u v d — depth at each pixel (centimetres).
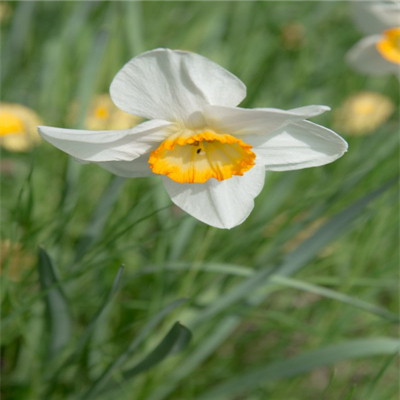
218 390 63
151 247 69
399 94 98
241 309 65
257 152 58
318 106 55
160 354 59
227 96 56
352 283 67
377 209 67
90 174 69
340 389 70
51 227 67
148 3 94
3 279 62
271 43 93
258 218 70
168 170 57
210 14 91
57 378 62
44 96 73
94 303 66
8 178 75
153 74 56
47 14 97
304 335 72
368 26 75
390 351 61
